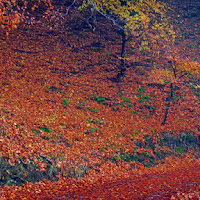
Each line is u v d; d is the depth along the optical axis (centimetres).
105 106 2042
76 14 3216
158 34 3247
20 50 2381
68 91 2048
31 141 1141
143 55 2945
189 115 2175
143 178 1273
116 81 2436
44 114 1544
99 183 1145
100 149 1453
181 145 1845
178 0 4188
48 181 1018
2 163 923
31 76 2050
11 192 852
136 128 1833
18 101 1584
